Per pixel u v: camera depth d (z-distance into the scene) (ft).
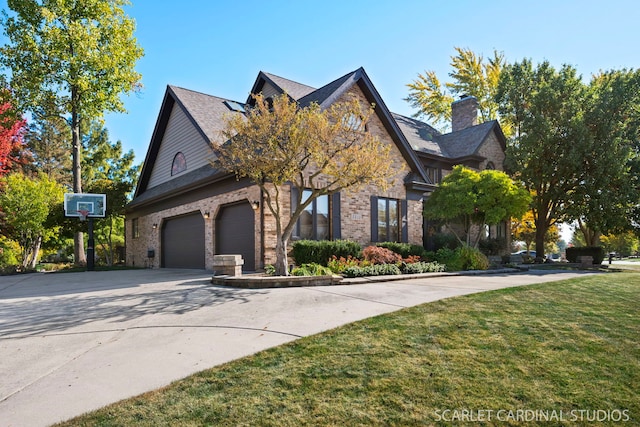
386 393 10.72
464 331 16.24
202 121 54.54
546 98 68.13
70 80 63.52
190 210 55.77
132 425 9.29
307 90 60.75
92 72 65.41
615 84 66.44
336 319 18.61
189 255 56.70
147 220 70.08
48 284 38.34
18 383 11.81
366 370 12.26
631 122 66.18
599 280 34.91
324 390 10.96
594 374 11.88
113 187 73.51
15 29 60.13
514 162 70.79
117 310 22.07
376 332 16.21
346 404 10.16
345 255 42.83
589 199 65.31
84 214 62.28
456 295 24.82
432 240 60.90
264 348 14.48
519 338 15.28
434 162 71.72
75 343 15.78
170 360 13.52
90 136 118.21
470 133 77.56
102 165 119.24
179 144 62.18
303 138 30.19
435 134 81.92
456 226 64.80
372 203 51.01
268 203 34.01
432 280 35.04
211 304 22.97
